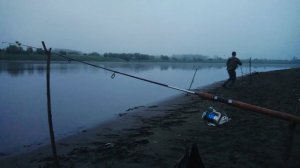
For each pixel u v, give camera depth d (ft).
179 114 35.96
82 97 53.47
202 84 85.05
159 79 105.09
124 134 26.94
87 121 33.01
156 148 21.95
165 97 55.62
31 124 31.53
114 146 22.77
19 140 25.32
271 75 110.63
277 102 41.96
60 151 22.25
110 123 31.91
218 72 192.54
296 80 84.99
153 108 42.22
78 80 89.92
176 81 97.50
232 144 22.16
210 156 19.76
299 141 22.09
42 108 41.34
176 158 19.86
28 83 75.51
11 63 214.48
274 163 18.30
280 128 26.40
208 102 44.06
